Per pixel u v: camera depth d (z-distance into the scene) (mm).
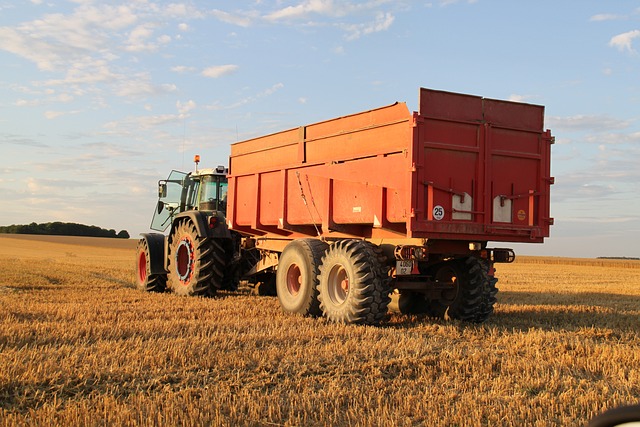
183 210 15227
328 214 10047
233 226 12828
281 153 11406
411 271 8945
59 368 5547
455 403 4902
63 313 9188
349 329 8094
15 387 5016
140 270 15031
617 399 5133
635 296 16156
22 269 22688
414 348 6926
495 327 8852
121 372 5496
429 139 8609
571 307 12617
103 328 7750
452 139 8789
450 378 5801
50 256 43500
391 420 4398
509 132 9250
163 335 7363
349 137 9727
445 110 8766
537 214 9430
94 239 82125
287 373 5730
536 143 9477
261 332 7727
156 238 14625
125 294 13320
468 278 9789
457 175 8828
